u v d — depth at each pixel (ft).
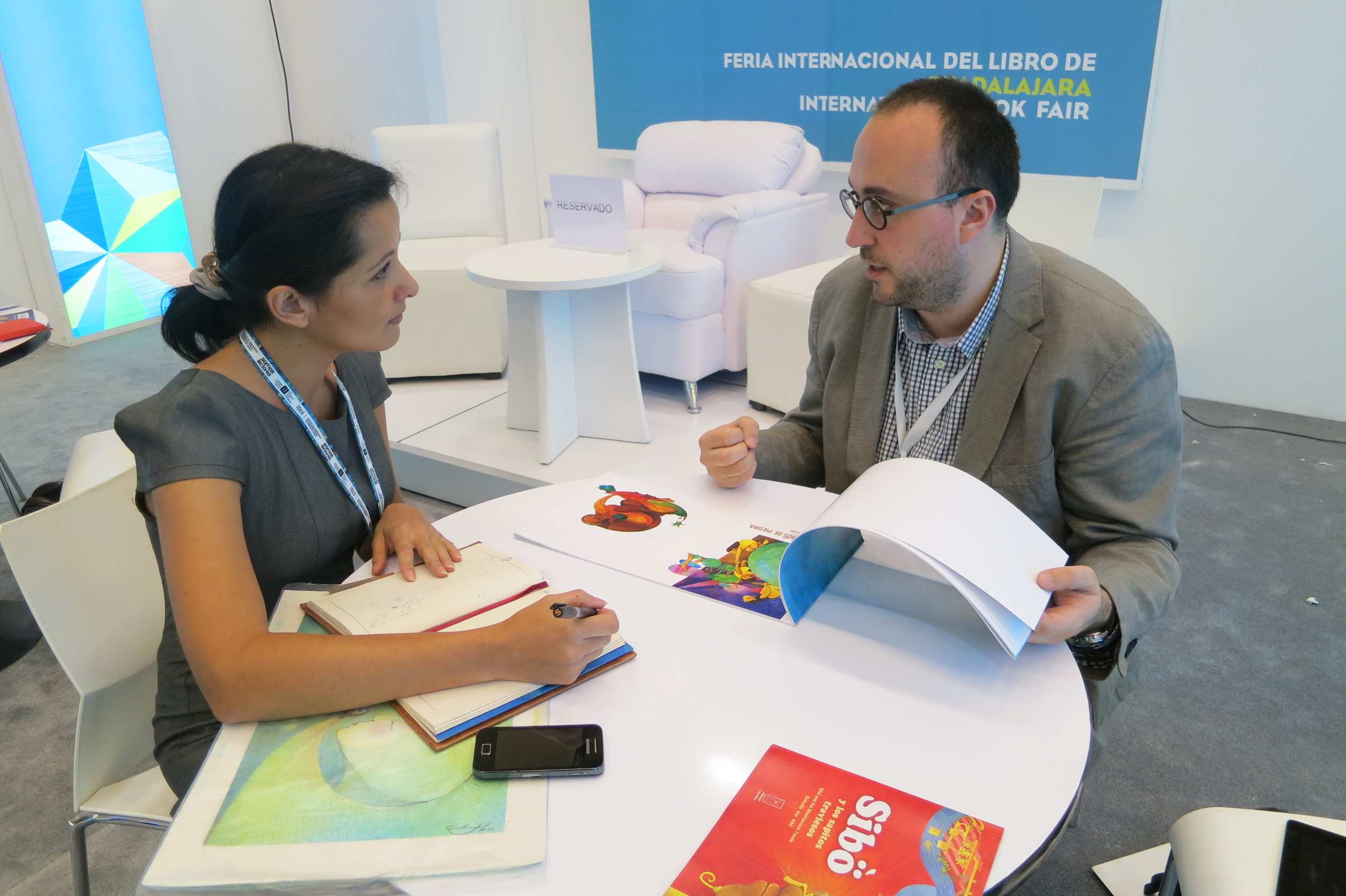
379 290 3.67
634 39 13.82
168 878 2.36
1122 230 11.30
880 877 2.39
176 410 3.47
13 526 3.80
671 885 2.38
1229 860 3.29
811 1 12.13
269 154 3.50
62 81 13.98
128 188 15.20
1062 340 3.99
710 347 10.71
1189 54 10.26
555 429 9.43
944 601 3.63
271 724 2.99
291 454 3.84
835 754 2.82
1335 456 9.88
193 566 3.25
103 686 4.10
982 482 3.85
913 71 11.73
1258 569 7.92
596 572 3.85
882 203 3.90
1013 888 2.42
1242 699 6.45
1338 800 5.57
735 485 4.52
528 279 8.30
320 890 2.38
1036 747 2.86
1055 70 10.83
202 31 15.23
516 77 15.24
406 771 2.76
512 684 3.07
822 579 3.73
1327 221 10.16
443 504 9.78
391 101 15.28
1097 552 4.03
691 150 12.11
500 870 2.42
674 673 3.21
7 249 14.30
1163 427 3.99
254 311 3.63
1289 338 10.77
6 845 5.58
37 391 13.05
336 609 3.45
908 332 4.48
